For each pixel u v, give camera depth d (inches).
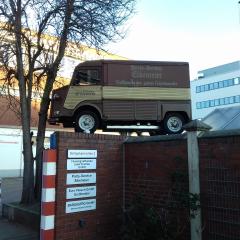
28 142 530.3
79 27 525.7
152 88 587.2
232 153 268.4
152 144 335.0
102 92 573.0
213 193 278.4
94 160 339.6
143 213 295.0
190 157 292.7
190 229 288.2
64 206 317.1
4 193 759.7
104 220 341.7
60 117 571.8
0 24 532.7
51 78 564.1
